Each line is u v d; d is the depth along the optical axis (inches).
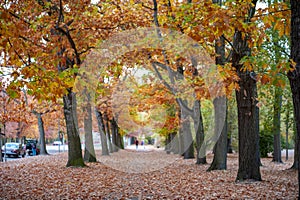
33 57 398.3
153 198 368.2
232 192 386.3
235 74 399.2
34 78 307.3
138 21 579.2
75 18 525.3
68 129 689.0
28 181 499.2
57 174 578.6
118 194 395.5
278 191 386.6
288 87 645.3
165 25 483.8
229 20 331.9
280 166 774.5
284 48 546.3
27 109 1116.5
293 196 355.3
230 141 1438.2
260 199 343.6
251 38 381.4
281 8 346.0
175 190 417.4
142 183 477.7
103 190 422.6
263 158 1148.5
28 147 1646.2
